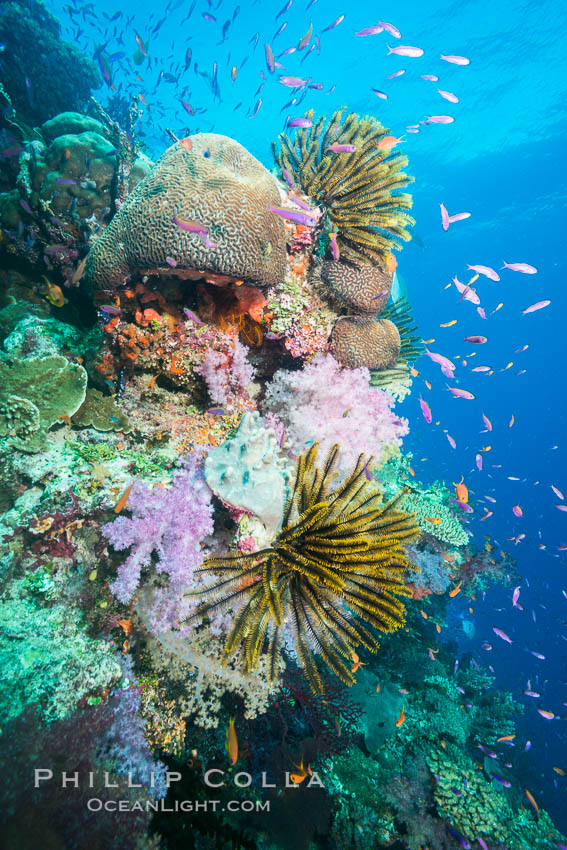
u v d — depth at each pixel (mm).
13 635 3225
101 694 3234
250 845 3809
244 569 2770
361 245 4984
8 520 3807
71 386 4570
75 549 3812
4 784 2443
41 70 9312
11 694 2836
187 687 3725
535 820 6730
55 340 5461
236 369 4762
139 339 4512
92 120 7215
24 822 2383
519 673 17766
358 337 5176
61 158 5777
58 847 2418
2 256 6195
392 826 5633
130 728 3184
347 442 4750
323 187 5141
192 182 4059
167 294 4566
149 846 2787
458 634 13500
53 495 3828
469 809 5879
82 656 3316
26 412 4168
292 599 2795
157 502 3871
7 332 5848
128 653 3670
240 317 4859
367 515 2867
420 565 7406
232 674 3736
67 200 5852
